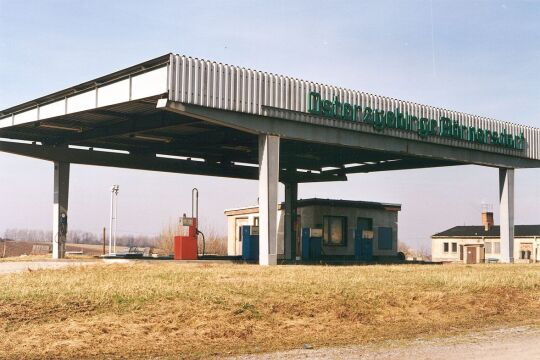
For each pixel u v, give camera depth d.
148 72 29.31
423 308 16.59
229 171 49.22
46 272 21.97
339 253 49.41
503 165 46.28
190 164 46.84
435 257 75.81
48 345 10.99
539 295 19.86
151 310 13.88
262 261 31.45
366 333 13.53
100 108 31.86
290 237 49.84
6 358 10.10
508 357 10.16
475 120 43.50
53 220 41.00
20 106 37.06
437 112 40.78
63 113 34.22
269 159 32.09
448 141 41.50
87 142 42.78
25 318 12.72
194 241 36.28
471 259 71.06
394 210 53.31
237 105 30.62
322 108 34.00
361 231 46.94
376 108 36.91
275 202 32.03
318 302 15.92
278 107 32.25
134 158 43.84
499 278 23.12
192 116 29.53
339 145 35.41
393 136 37.91
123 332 12.19
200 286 17.31
